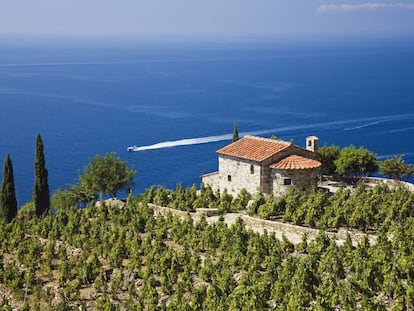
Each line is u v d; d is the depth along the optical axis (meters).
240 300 47.12
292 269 50.84
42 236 69.38
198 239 60.53
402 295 45.84
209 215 72.25
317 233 62.00
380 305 44.25
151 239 62.53
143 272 56.06
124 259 61.00
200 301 49.16
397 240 55.25
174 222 65.00
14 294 55.06
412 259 50.31
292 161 79.56
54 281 57.66
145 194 85.38
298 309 44.53
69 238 65.94
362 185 76.12
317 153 89.50
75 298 53.41
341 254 53.53
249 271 52.28
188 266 55.69
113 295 52.97
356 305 46.12
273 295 48.34
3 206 82.88
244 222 68.38
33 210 88.44
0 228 70.44
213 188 90.19
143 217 69.06
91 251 63.06
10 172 82.88
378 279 48.69
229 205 75.19
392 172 97.31
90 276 56.59
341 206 68.56
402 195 67.88
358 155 95.25
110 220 73.06
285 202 68.94
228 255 56.88
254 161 80.50
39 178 84.44
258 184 80.56
